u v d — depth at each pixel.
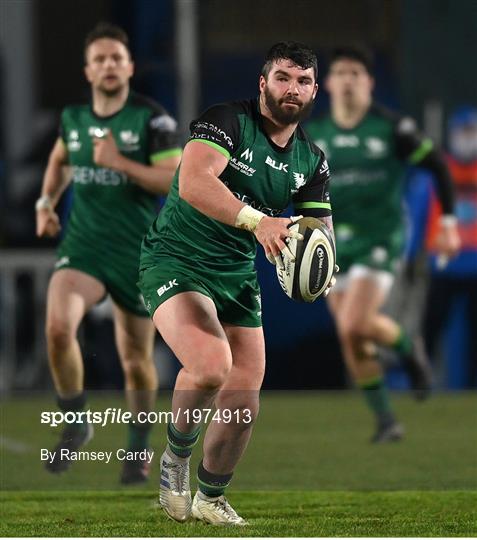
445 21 36.41
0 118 36.50
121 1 36.41
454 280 36.22
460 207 36.22
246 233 17.42
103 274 24.17
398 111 36.38
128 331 24.05
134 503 20.81
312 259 16.20
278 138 16.98
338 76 33.50
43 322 36.81
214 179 16.14
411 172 35.31
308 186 17.70
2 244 36.62
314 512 19.78
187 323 16.56
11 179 36.53
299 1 36.78
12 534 17.72
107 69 24.38
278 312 36.81
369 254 33.34
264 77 16.75
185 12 36.22
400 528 18.14
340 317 33.19
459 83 36.28
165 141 24.45
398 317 35.94
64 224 34.84
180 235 17.44
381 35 36.69
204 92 36.53
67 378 23.81
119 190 24.14
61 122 24.88
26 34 36.53
